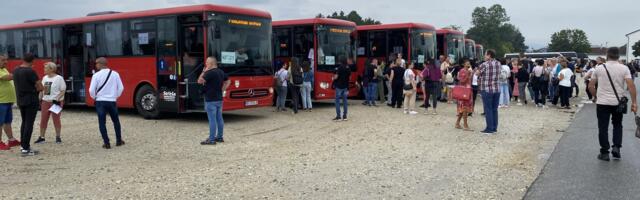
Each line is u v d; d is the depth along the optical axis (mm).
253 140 12102
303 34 19641
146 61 15742
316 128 14109
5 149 10812
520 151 10609
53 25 18375
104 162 9617
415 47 22797
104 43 16859
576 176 8328
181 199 7098
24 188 7742
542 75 19859
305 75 18438
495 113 13078
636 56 101375
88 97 17562
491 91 12922
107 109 11125
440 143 11602
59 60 18250
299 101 19344
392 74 19391
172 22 15055
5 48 20062
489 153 10398
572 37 144250
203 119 16078
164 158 9969
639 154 10172
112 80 11102
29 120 10211
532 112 18266
